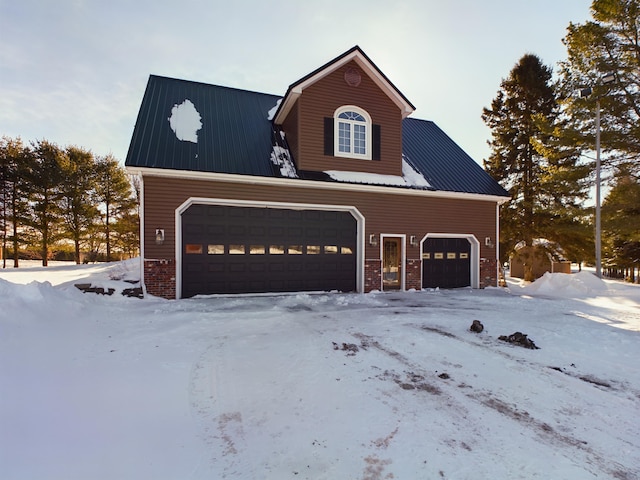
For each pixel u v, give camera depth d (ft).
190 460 8.12
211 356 15.48
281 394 11.89
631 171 45.11
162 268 31.01
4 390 10.43
